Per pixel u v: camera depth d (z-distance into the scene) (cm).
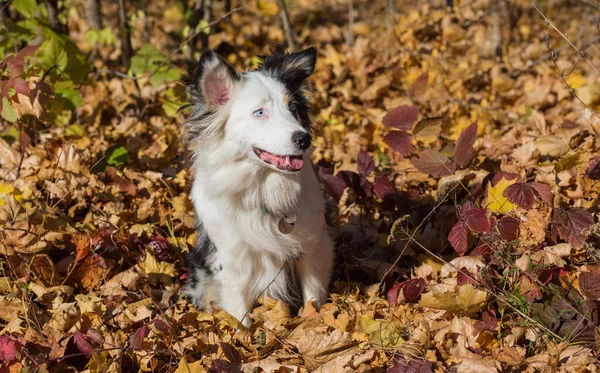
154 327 364
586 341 331
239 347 354
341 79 832
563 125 552
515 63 909
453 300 355
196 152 400
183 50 841
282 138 360
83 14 1201
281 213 387
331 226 452
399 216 481
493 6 959
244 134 374
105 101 755
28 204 452
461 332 348
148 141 661
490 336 341
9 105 497
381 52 895
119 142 656
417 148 559
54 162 542
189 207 493
